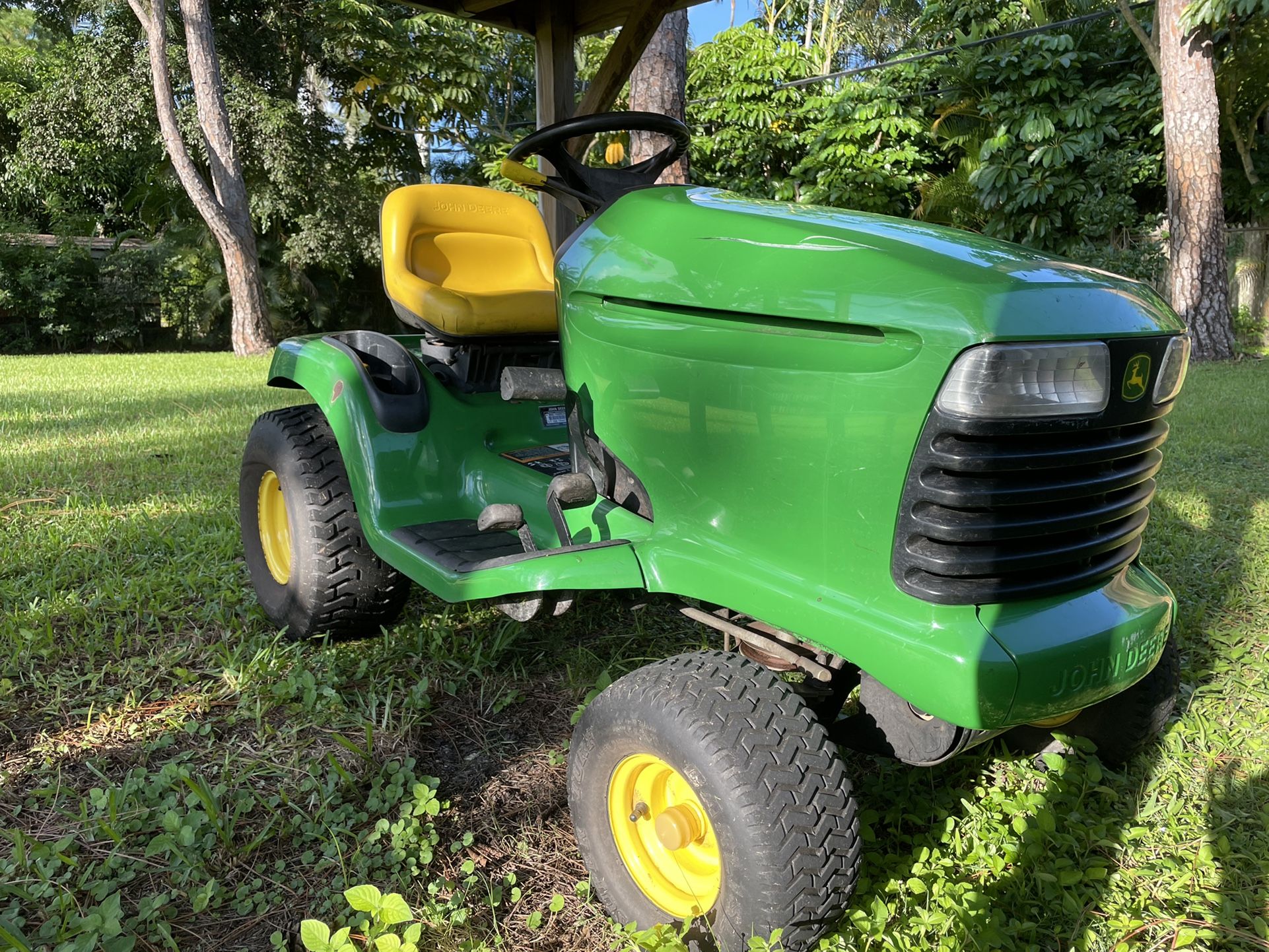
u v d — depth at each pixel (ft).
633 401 7.01
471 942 5.82
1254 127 47.24
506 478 9.05
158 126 58.18
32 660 9.31
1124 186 46.09
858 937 5.95
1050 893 6.39
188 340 69.72
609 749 6.05
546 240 11.64
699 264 6.46
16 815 7.02
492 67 56.75
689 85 55.98
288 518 9.70
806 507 5.87
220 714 8.58
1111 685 5.79
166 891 6.32
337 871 6.54
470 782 7.75
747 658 6.39
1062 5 50.21
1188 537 13.60
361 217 64.23
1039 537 5.64
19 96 71.97
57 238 72.28
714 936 5.54
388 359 9.95
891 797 7.44
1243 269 49.42
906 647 5.36
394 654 9.75
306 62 61.00
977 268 5.55
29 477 16.30
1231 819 7.25
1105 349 5.48
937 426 5.22
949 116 53.47
